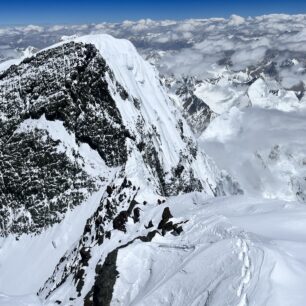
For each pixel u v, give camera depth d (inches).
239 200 2466.8
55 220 4185.5
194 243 1737.2
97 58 4707.2
